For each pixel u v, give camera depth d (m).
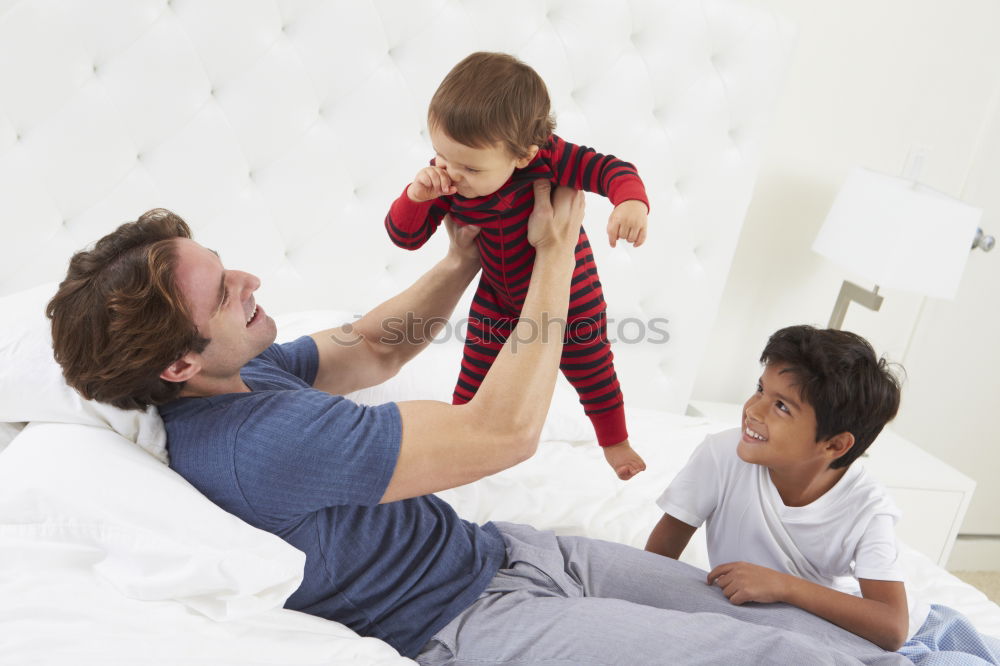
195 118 1.67
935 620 1.29
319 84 1.75
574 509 1.53
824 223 2.19
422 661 1.03
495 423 0.98
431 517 1.11
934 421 2.79
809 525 1.22
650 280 2.20
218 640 0.88
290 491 0.91
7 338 1.06
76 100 1.58
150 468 0.93
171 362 0.92
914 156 2.44
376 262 1.95
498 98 0.90
